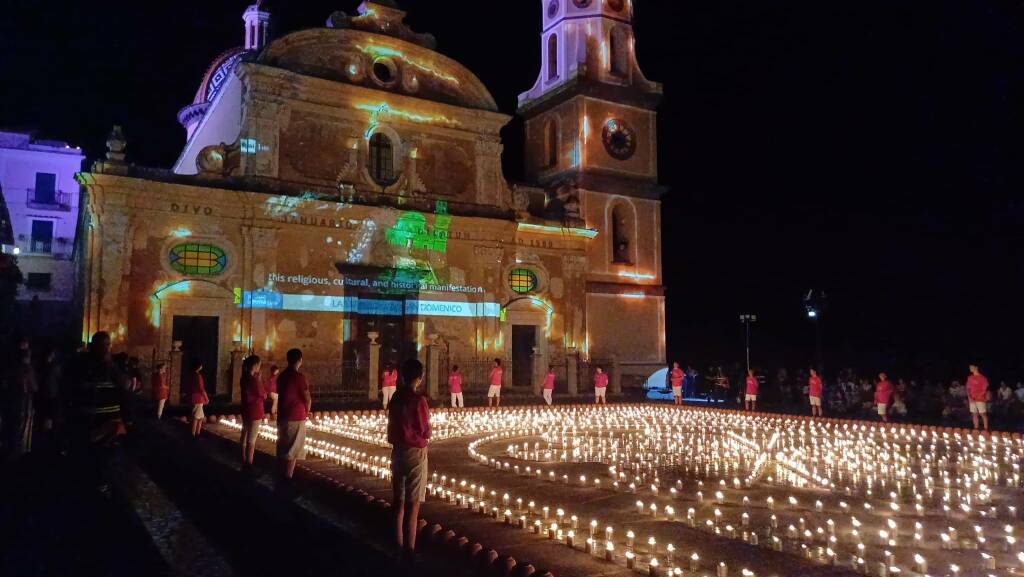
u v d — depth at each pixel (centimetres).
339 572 725
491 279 3431
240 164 2980
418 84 3381
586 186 3853
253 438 1317
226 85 3350
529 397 3275
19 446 1354
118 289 2680
